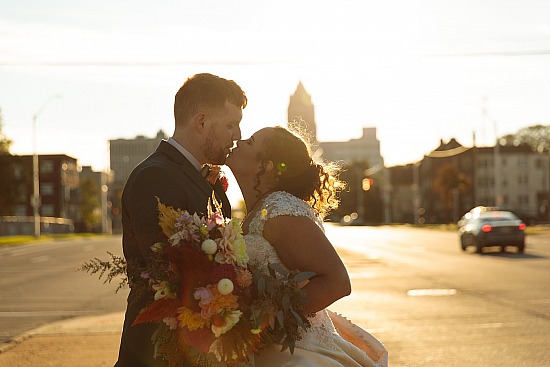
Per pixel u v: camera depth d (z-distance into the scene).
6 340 11.24
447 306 14.12
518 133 155.00
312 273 3.99
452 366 8.84
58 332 11.62
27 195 116.94
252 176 4.46
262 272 4.10
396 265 24.88
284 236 4.11
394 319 12.56
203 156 4.45
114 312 14.17
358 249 36.03
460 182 126.06
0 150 93.25
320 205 4.57
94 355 9.64
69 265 28.89
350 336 4.54
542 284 17.80
